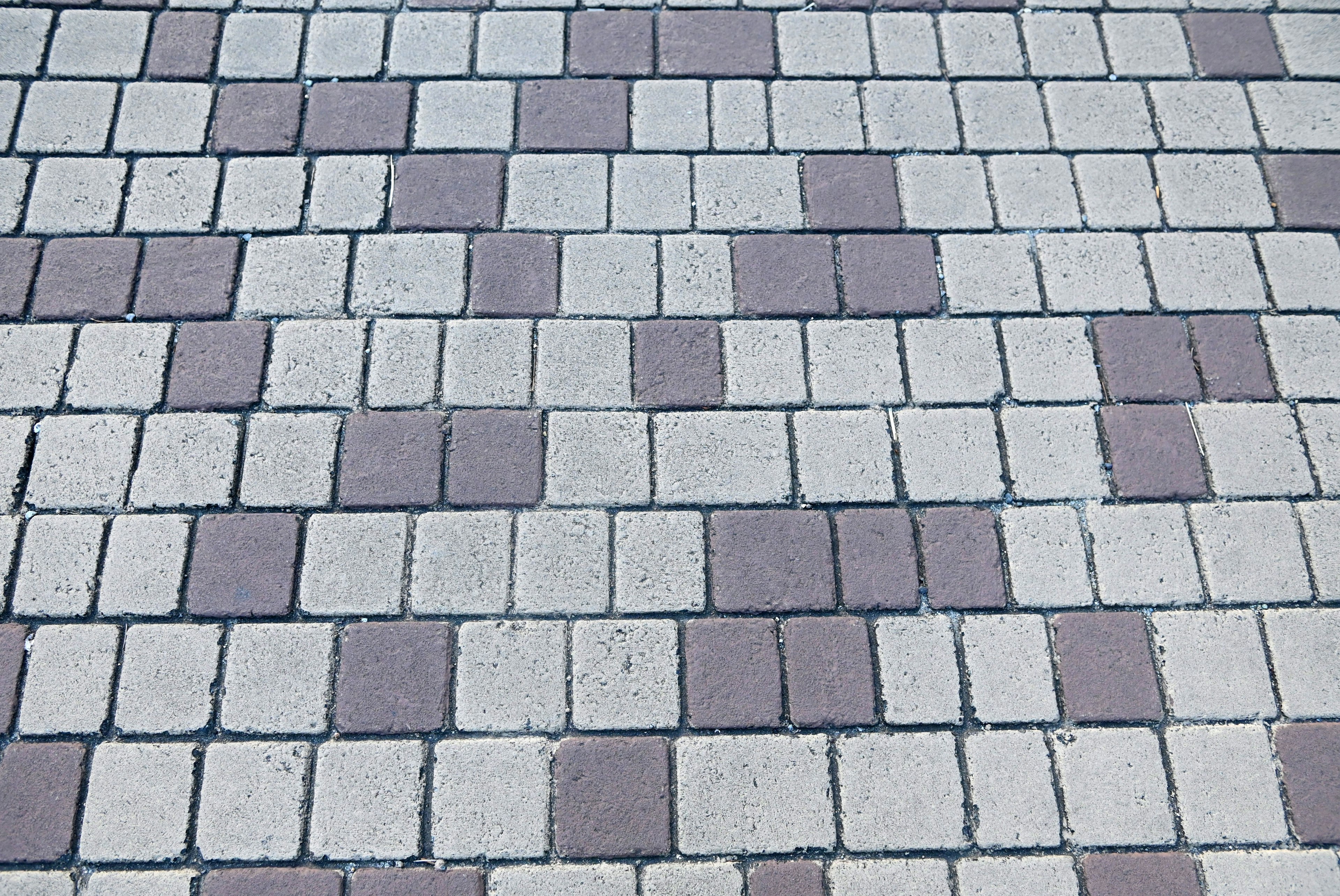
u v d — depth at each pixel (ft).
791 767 7.21
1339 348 8.45
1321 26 9.55
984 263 8.64
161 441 7.90
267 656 7.37
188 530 7.68
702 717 7.31
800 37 9.35
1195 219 8.84
